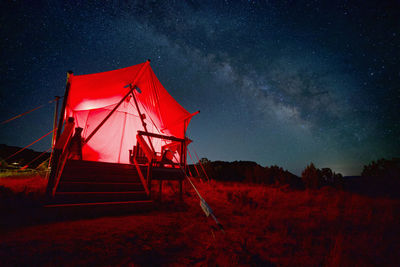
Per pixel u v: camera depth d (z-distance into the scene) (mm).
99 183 5094
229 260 2484
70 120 6277
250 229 4094
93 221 3727
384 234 3797
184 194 7957
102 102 9945
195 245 3008
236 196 7773
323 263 2572
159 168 6953
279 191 11133
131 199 5129
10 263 1939
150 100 10469
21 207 3738
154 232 3348
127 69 8461
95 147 10586
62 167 5195
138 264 2221
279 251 2941
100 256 2295
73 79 7297
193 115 9578
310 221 4793
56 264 2008
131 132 11758
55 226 3266
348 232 4000
